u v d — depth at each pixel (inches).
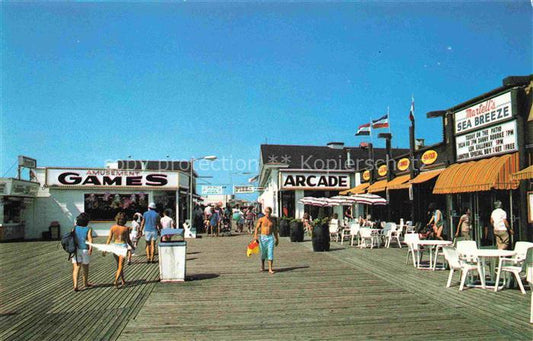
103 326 255.6
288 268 479.5
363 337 229.0
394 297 323.9
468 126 605.0
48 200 1099.9
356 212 1144.2
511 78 493.0
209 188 1262.3
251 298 326.6
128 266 515.8
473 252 347.3
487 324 249.3
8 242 954.1
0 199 970.7
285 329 245.4
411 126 789.2
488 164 535.2
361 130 1111.6
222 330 245.0
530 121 487.2
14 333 244.1
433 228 625.0
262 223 456.4
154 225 554.6
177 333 240.1
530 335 228.2
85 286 381.1
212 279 411.8
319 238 652.7
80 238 370.3
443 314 272.8
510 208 542.3
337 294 337.4
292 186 1190.9
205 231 1274.6
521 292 330.3
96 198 1123.3
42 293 357.1
